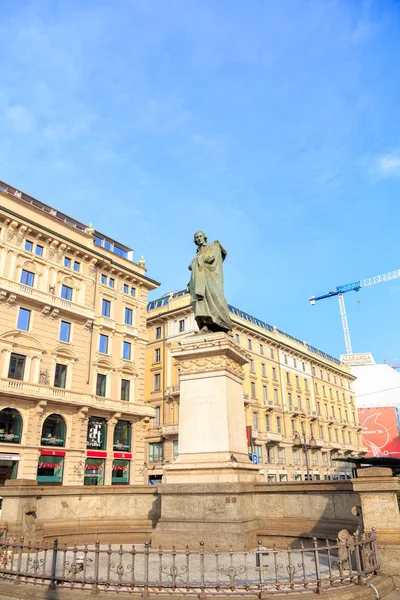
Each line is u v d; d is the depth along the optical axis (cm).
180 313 4975
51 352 3362
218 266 1284
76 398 3400
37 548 661
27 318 3294
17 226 3338
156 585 578
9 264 3241
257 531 991
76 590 606
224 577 688
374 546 673
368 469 759
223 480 984
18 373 3152
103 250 4156
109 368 3809
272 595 556
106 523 1128
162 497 1000
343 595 564
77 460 3303
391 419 7762
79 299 3716
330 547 596
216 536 912
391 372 8669
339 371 7438
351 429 7381
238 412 1130
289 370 6072
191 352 1129
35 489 1027
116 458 3641
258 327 5719
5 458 2897
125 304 4172
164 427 4559
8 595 627
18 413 3067
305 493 1001
